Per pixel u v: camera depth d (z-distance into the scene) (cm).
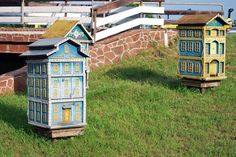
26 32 1098
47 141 650
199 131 701
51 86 638
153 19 1157
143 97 824
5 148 633
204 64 837
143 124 719
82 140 657
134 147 652
